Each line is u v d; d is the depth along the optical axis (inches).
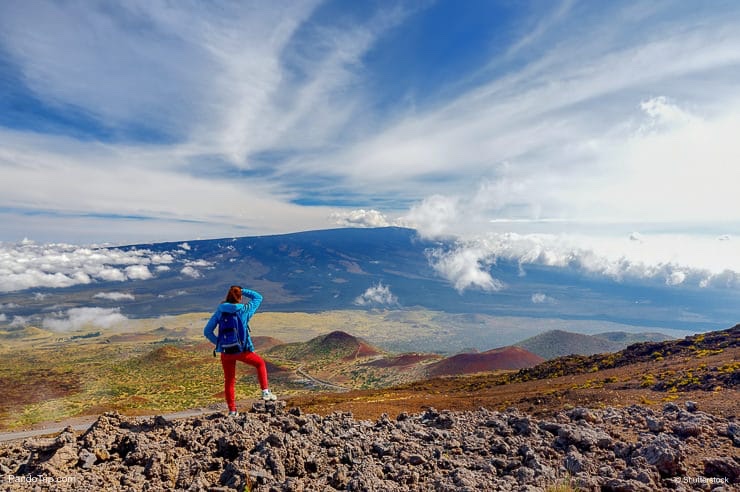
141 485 266.8
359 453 318.0
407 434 377.7
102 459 300.7
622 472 297.6
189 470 281.7
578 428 372.8
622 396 1079.6
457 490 258.8
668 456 303.0
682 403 685.3
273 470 277.0
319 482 273.9
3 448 318.7
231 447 307.6
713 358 1518.2
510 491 267.1
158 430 344.2
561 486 267.1
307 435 341.7
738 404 545.3
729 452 335.0
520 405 1311.5
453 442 353.4
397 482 279.6
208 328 390.9
